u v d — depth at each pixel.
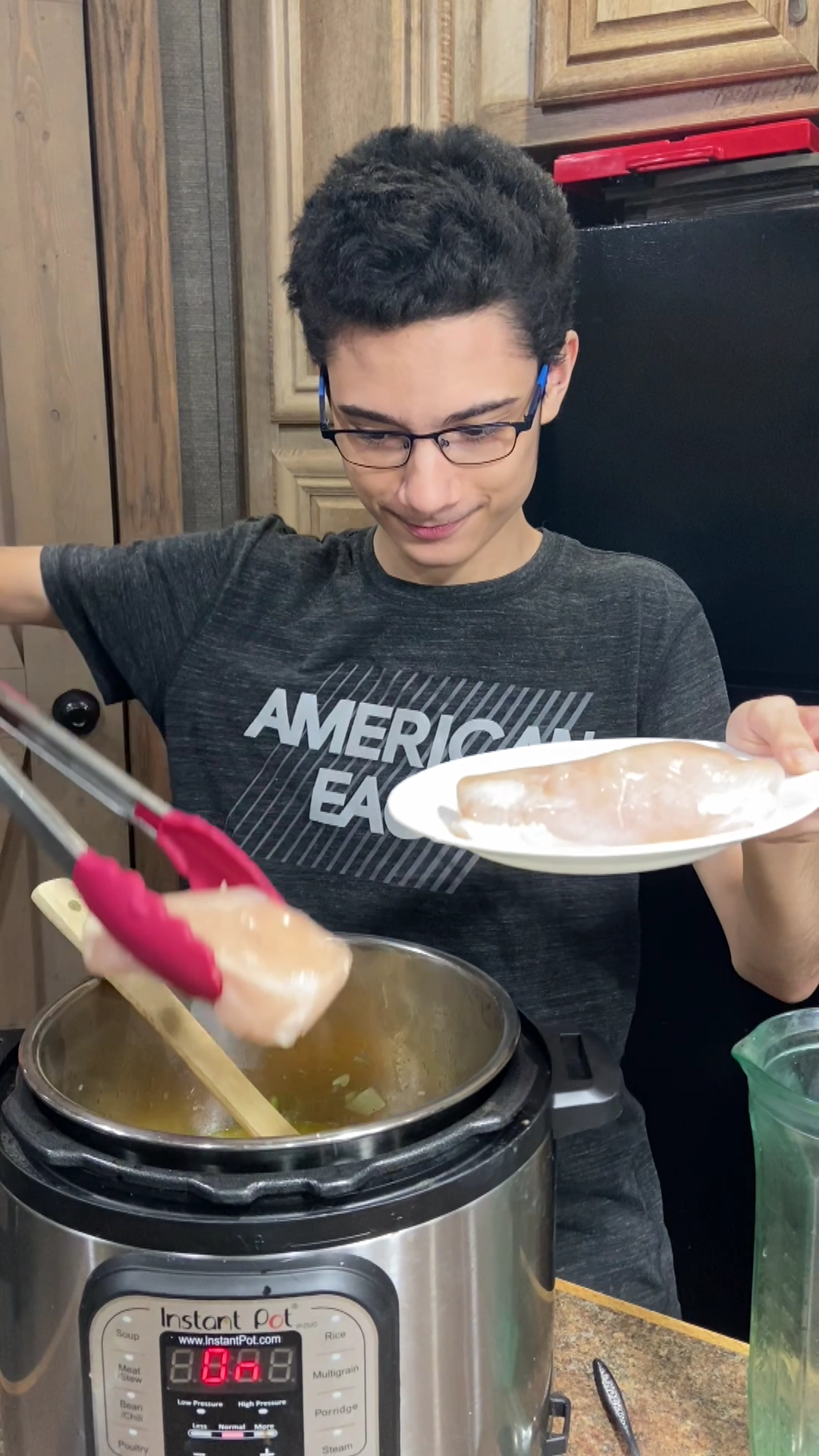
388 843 0.83
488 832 0.54
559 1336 0.60
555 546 0.87
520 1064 0.47
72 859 0.44
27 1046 0.48
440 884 0.83
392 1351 0.39
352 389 0.66
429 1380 0.41
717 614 1.08
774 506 1.03
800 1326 0.48
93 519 1.49
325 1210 0.38
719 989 1.12
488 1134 0.43
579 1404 0.54
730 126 1.17
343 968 0.43
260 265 1.44
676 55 1.17
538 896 0.83
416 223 0.62
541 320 0.67
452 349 0.63
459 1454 0.43
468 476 0.69
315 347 0.70
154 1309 0.38
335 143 1.34
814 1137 0.45
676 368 1.04
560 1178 0.83
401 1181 0.40
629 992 0.86
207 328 1.47
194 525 1.54
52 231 1.40
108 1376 0.39
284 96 1.35
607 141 1.24
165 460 1.47
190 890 0.47
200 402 1.50
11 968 1.60
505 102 1.27
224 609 0.90
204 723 0.89
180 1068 0.61
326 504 1.47
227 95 1.40
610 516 1.10
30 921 1.59
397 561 0.85
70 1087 0.53
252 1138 0.42
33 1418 0.43
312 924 0.45
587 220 1.21
